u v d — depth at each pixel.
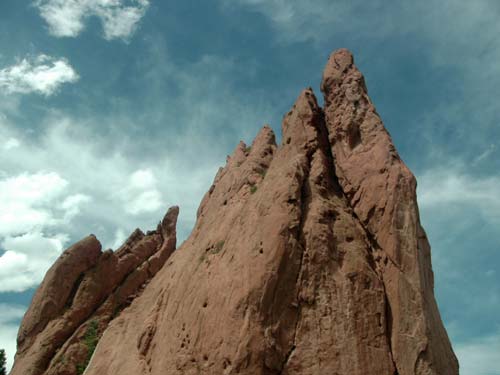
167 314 27.09
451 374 22.70
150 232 48.62
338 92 29.89
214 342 22.89
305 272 23.77
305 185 26.70
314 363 22.08
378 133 27.52
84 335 38.34
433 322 23.22
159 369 24.72
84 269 41.84
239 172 33.59
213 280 25.16
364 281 23.73
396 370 22.08
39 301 39.72
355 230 25.44
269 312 22.70
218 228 29.72
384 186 25.50
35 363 36.25
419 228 24.88
